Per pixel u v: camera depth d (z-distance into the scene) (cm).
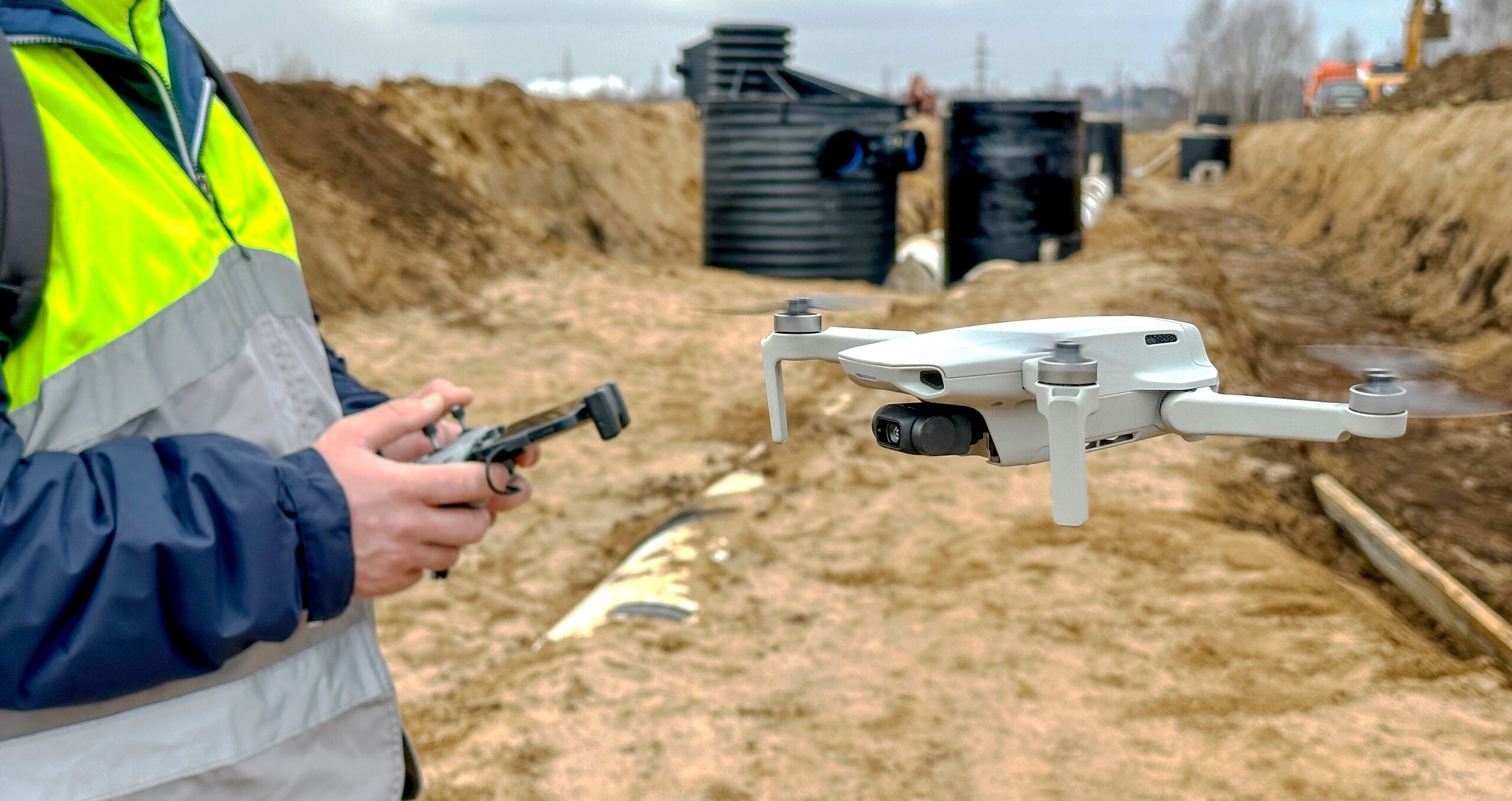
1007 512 502
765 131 1160
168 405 110
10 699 94
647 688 363
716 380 796
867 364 81
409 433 117
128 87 114
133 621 95
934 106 2450
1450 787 284
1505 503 532
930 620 401
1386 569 461
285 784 115
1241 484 533
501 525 547
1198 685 342
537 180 1358
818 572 454
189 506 99
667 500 577
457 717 358
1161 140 4194
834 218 1177
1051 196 1086
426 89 1369
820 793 304
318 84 1255
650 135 1678
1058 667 360
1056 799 294
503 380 785
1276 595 396
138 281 108
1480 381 657
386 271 975
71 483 96
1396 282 1140
